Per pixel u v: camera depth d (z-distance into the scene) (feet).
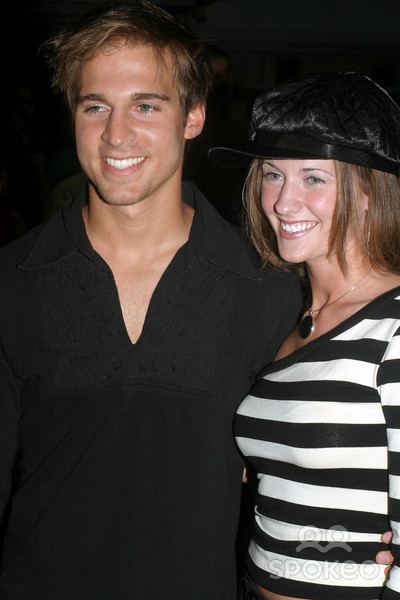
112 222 7.30
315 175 6.77
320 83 6.87
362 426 6.32
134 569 7.09
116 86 6.98
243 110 15.67
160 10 7.32
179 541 7.14
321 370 6.54
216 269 7.34
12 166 18.63
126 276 7.36
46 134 22.94
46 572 7.16
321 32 34.86
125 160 7.03
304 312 7.30
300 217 6.88
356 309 6.75
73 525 7.13
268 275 7.50
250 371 7.44
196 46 7.34
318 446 6.43
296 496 6.61
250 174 7.59
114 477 7.09
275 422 6.73
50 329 7.18
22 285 7.25
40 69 30.76
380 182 6.75
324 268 7.07
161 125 7.08
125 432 7.09
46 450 7.23
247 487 8.05
